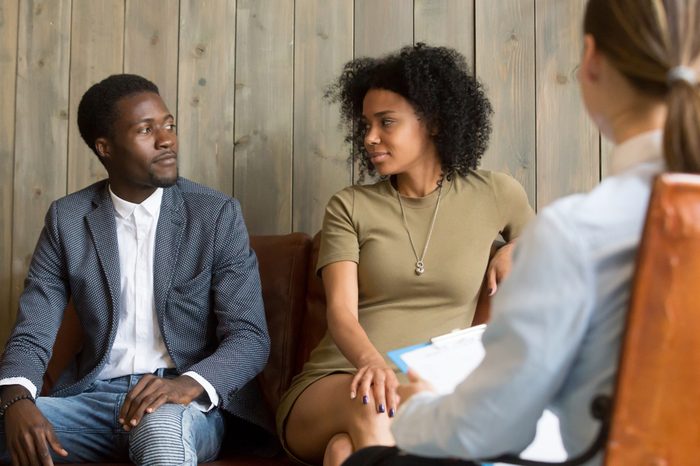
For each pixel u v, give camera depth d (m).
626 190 0.85
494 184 1.90
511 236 1.91
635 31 0.85
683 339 0.78
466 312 1.84
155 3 2.32
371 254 1.85
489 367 0.85
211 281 1.94
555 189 2.18
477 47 2.20
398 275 1.82
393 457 1.05
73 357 2.01
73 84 2.33
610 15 0.87
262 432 1.97
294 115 2.28
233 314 1.89
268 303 2.07
